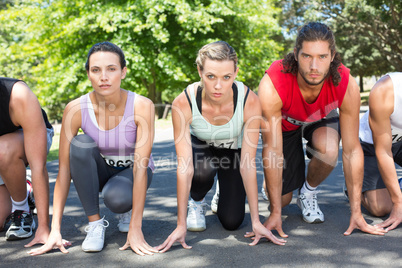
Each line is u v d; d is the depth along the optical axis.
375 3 16.95
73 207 3.29
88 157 2.28
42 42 14.94
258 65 15.38
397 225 2.59
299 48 2.30
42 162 2.46
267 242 2.40
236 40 14.71
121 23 13.09
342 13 20.89
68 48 14.38
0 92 2.39
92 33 13.95
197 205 2.70
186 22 12.62
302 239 2.43
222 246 2.35
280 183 2.54
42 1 14.73
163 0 12.41
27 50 15.15
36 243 2.42
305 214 2.78
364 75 35.25
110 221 2.91
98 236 2.35
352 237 2.45
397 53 21.75
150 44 13.34
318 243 2.36
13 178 2.47
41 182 2.44
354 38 25.56
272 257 2.16
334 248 2.27
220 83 2.17
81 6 13.47
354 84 2.49
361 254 2.17
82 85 13.21
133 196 2.34
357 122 2.55
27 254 2.27
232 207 2.55
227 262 2.11
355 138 2.56
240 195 2.56
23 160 2.53
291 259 2.13
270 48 16.11
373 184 2.81
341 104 2.51
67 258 2.21
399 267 2.00
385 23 19.91
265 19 14.86
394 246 2.27
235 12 13.48
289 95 2.52
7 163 2.42
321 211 3.00
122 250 2.33
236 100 2.41
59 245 2.31
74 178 2.30
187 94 2.42
